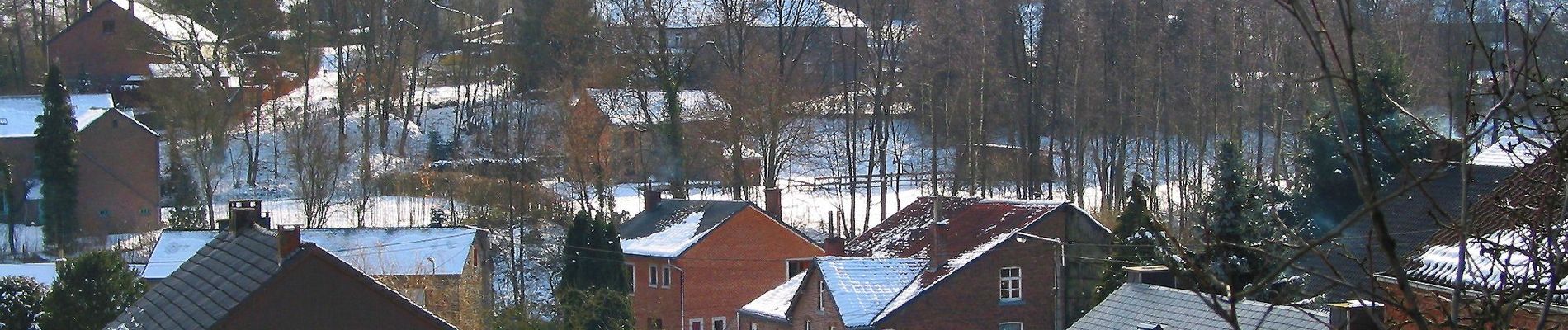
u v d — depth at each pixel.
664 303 49.22
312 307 21.05
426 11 84.62
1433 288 20.70
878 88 68.38
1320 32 7.23
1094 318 28.53
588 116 63.22
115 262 35.81
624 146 69.00
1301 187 43.97
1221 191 30.61
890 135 77.38
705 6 68.06
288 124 72.88
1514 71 8.18
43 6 84.38
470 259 47.16
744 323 43.94
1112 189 67.00
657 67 63.78
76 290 34.94
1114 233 38.91
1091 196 69.88
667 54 63.75
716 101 68.81
